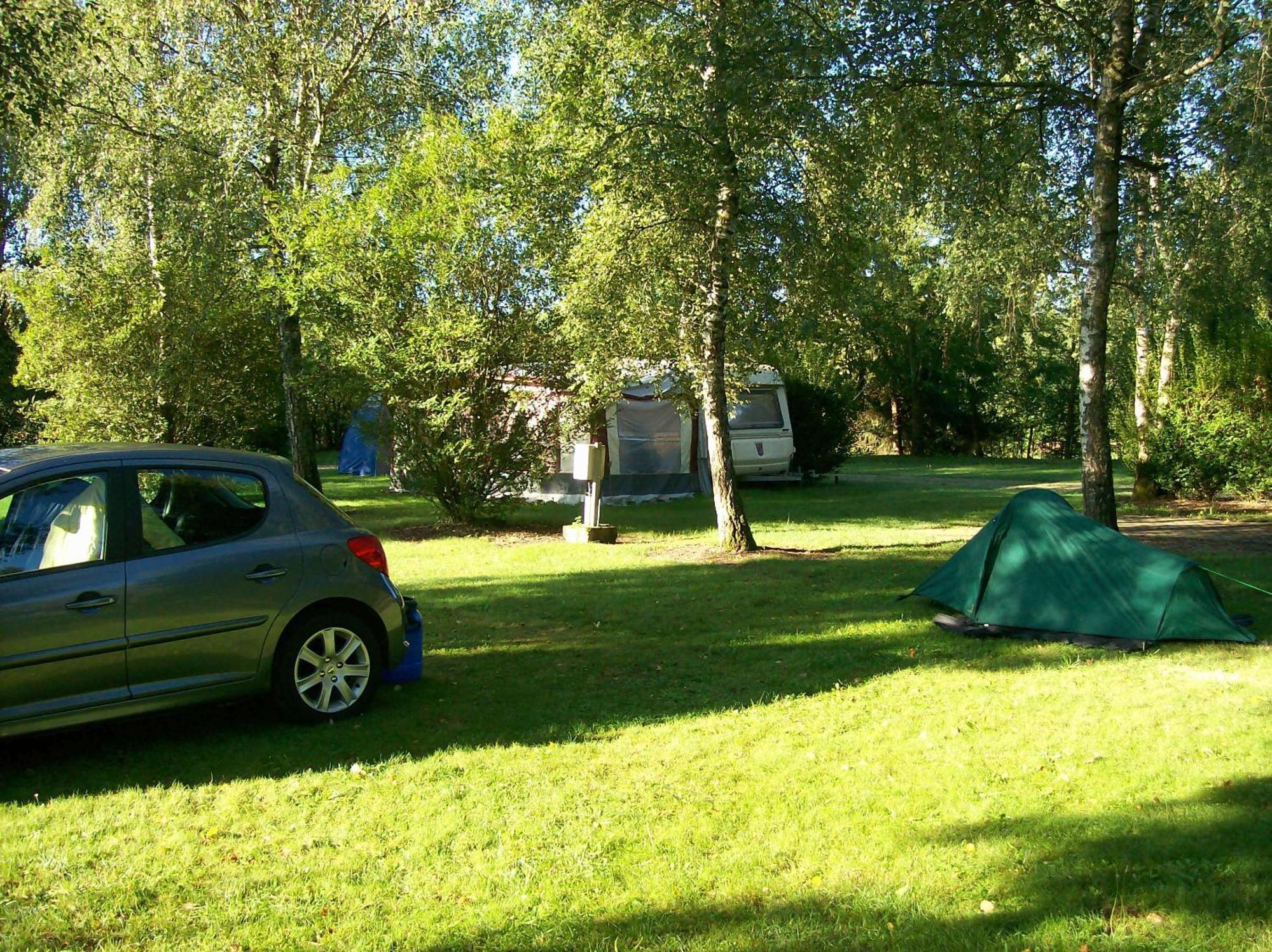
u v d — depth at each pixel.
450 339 14.31
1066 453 43.47
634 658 7.08
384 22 16.97
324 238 14.30
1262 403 18.02
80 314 18.14
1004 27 9.95
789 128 10.38
